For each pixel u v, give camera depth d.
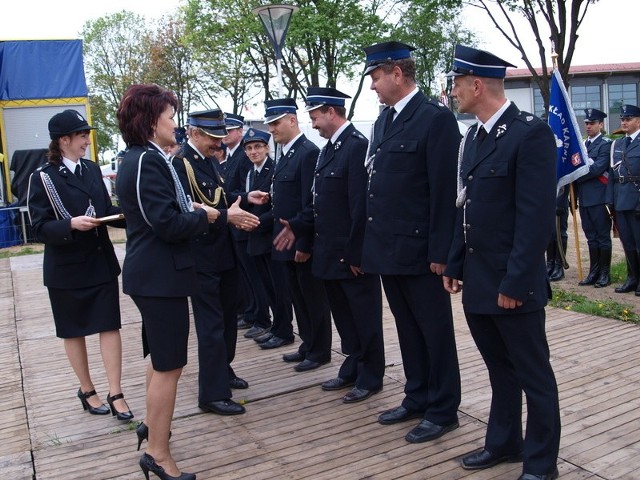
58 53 16.64
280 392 4.23
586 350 4.65
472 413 3.67
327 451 3.34
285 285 5.26
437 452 3.24
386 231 3.38
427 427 3.40
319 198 4.05
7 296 8.48
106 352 3.94
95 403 4.07
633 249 6.42
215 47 18.70
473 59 2.74
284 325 5.33
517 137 2.69
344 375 4.22
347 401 3.96
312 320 4.60
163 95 3.03
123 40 30.17
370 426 3.61
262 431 3.65
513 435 3.04
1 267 11.24
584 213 6.90
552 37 10.73
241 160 5.93
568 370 4.26
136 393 4.41
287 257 4.57
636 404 3.65
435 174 3.21
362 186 3.78
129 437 3.68
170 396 3.00
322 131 4.08
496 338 2.95
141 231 2.97
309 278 4.50
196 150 4.00
